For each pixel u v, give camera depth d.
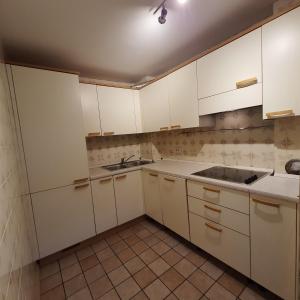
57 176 1.85
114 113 2.51
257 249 1.30
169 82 2.18
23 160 1.66
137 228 2.44
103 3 1.23
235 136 1.90
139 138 3.20
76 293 1.50
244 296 1.35
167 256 1.84
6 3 1.16
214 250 1.63
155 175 2.25
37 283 1.55
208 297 1.37
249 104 1.45
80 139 1.98
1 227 0.63
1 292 0.54
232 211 1.43
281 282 1.20
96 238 2.21
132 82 3.02
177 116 2.13
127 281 1.58
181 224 1.95
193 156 2.39
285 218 1.13
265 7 1.39
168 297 1.40
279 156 1.51
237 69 1.50
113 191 2.28
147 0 1.23
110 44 1.79
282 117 1.36
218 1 1.30
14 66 1.60
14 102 1.61
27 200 1.70
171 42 1.83
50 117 1.79
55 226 1.86
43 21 1.38
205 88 1.78
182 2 1.27
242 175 1.62
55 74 1.81
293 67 1.20
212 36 1.76
